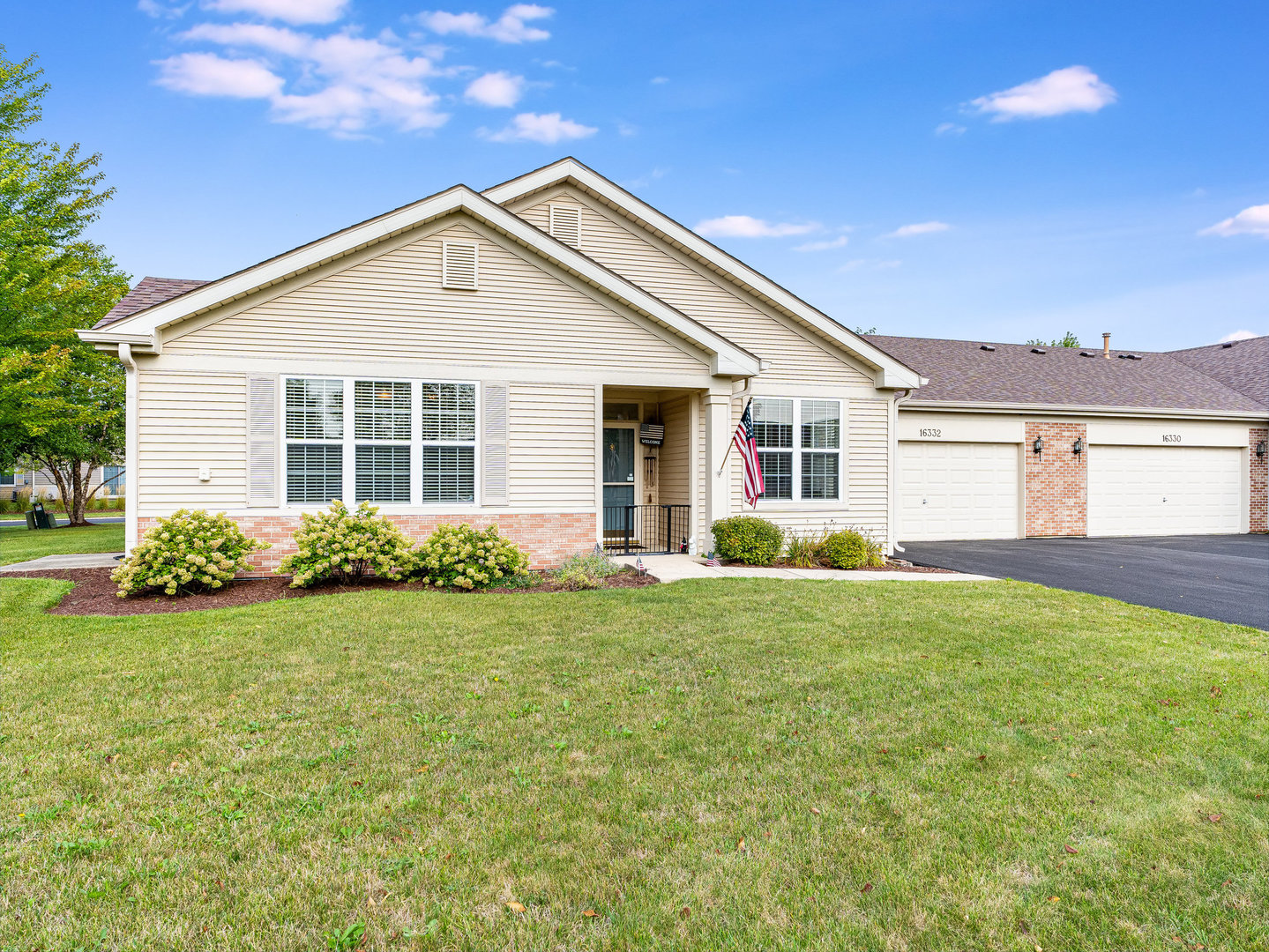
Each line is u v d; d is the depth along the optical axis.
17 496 40.53
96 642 6.46
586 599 8.50
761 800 3.61
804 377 13.36
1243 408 19.16
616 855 3.12
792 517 13.19
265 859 3.06
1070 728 4.58
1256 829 3.37
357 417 10.43
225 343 9.91
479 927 2.65
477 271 10.90
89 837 3.21
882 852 3.16
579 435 11.36
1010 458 17.58
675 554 12.87
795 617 7.58
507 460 11.03
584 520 11.36
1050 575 11.33
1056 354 21.67
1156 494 18.58
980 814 3.49
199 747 4.18
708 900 2.81
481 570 9.50
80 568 11.38
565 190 13.06
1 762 3.94
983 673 5.68
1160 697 5.16
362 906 2.77
